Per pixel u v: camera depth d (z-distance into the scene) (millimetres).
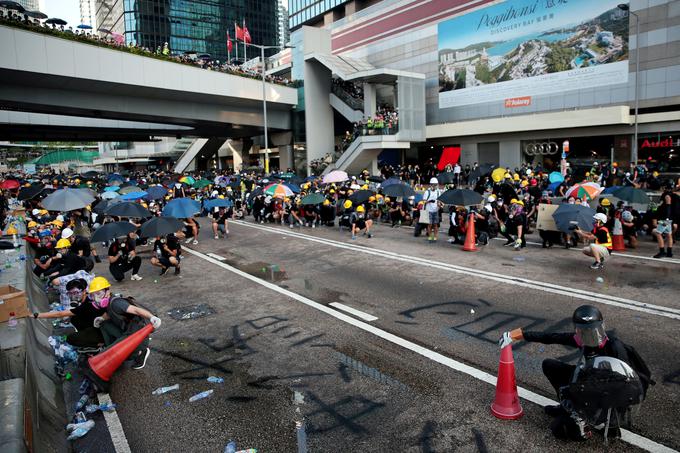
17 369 4543
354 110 41156
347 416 4887
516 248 13062
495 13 36438
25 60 25078
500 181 20844
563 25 32750
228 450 4383
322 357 6352
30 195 20266
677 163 28734
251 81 38031
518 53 35344
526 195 17016
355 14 48781
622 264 10766
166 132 48281
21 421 3430
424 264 11562
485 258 12008
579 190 14055
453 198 13273
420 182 37625
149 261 13406
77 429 4824
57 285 8648
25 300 5938
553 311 7703
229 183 28688
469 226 13148
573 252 12352
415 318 7676
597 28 31219
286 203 20500
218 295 9617
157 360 6516
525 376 5543
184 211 14422
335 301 8828
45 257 10828
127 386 5785
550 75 33750
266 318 8031
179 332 7566
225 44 109500
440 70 40812
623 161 31125
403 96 36500
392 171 36969
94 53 27844
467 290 9102
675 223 11445
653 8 28812
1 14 24406
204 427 4812
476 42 37875
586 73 31938
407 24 43188
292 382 5684
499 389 4762
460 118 39688
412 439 4441
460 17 38719
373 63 46781
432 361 6062
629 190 12430
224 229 18172
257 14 116625
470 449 4250
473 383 5453
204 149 56812
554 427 4328
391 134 36000
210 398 5395
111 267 11023
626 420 3793
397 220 18562
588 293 8570
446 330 7098
